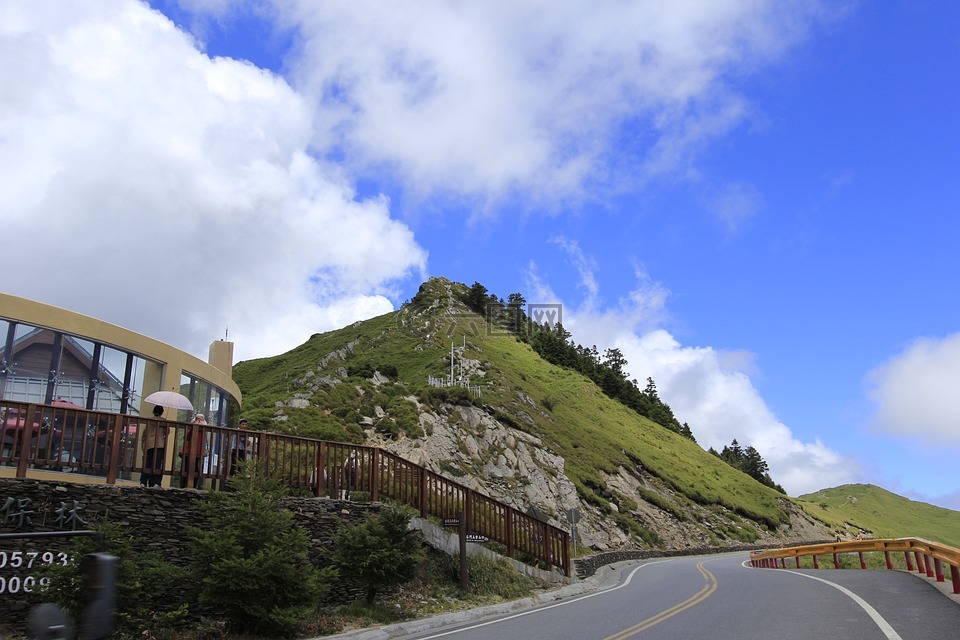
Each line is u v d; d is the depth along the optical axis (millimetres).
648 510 58625
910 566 21031
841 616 12258
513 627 13070
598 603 16828
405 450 46000
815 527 84688
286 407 48750
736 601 15273
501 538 22203
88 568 5559
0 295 14461
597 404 93812
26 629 10992
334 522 16797
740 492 83375
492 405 60562
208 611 13148
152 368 18281
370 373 64750
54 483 12344
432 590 17719
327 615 14281
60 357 15602
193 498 14047
